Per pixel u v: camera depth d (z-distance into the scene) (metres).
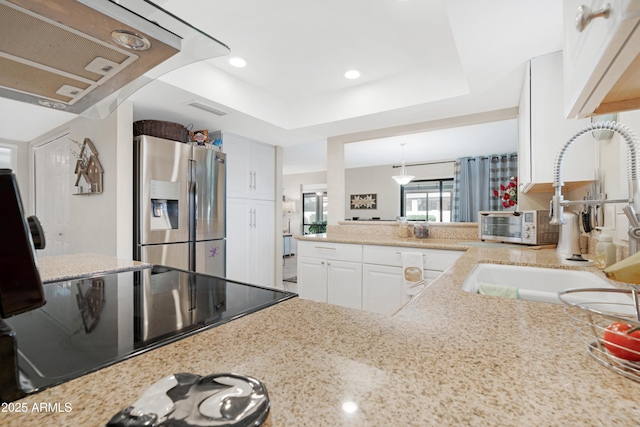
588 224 1.68
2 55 0.75
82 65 0.82
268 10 1.69
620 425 0.31
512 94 2.21
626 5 0.36
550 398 0.35
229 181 3.28
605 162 1.47
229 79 2.49
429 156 6.02
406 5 1.66
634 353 0.40
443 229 2.88
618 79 0.57
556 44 1.55
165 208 2.56
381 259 2.58
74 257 1.49
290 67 2.36
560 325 0.59
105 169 2.32
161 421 0.27
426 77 2.38
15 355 0.37
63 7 0.60
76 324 0.63
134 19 0.66
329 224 3.58
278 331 0.55
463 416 0.32
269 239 3.81
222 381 0.34
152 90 2.16
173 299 0.81
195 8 1.67
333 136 3.50
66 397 0.36
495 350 0.48
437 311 0.68
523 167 2.04
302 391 0.36
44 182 3.42
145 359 0.45
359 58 2.23
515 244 2.30
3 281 0.37
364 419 0.31
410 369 0.41
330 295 2.84
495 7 1.26
